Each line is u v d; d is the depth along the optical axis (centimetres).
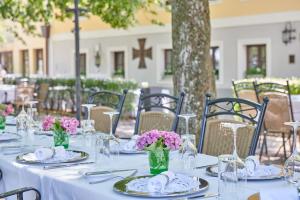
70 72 1616
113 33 1447
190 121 519
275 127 580
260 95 583
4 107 420
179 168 261
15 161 293
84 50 1559
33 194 268
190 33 523
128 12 891
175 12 531
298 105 603
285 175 222
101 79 1138
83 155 301
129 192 219
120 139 359
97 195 225
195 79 525
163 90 1299
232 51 1145
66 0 890
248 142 311
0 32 1623
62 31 1642
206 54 530
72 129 327
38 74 1680
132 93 1058
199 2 523
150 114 411
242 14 1118
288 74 1041
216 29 1175
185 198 212
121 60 1452
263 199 197
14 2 947
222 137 331
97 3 873
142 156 307
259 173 240
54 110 1221
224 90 1164
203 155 307
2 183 301
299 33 1020
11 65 1933
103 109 461
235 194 202
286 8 1036
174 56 537
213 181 241
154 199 214
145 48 1348
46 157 289
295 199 198
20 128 370
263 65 1096
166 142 254
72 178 252
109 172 258
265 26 1077
